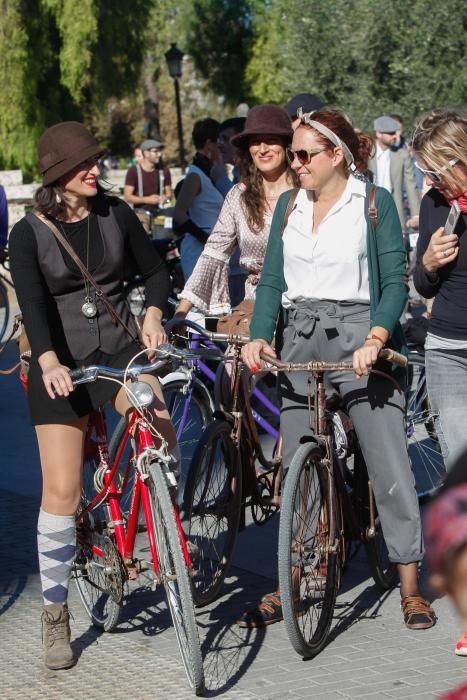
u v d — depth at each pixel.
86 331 6.66
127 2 49.34
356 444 7.48
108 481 6.73
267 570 8.34
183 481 8.04
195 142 14.47
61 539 6.63
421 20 32.34
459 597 2.38
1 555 8.79
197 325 7.77
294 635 6.48
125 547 6.71
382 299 6.86
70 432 6.58
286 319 7.25
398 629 7.12
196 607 7.36
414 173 19.81
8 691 6.34
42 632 6.72
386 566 7.86
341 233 6.93
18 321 7.07
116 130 86.44
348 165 6.98
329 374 7.12
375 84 34.25
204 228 14.11
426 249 6.90
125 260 7.05
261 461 8.03
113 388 6.55
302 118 6.93
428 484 9.55
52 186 6.55
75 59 47.00
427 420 9.59
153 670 6.58
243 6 63.09
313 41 35.53
